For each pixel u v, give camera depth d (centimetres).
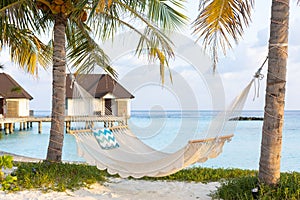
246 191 489
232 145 1930
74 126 638
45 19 746
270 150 486
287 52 485
